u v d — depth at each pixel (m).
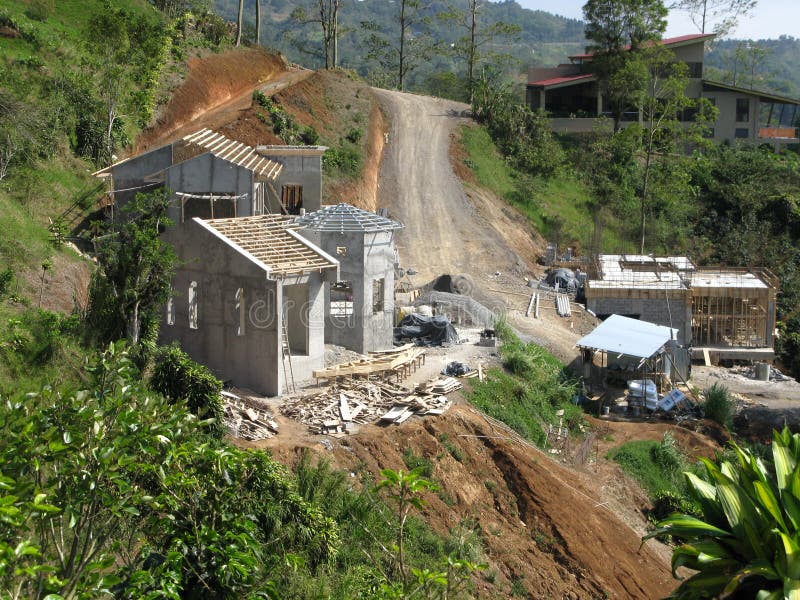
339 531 18.61
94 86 44.03
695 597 12.65
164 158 36.09
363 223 30.14
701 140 68.38
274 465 18.25
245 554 12.98
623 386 36.44
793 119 88.19
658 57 71.06
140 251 24.44
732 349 43.28
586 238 59.34
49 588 10.66
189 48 60.47
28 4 51.50
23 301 24.70
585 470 28.42
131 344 23.55
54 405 11.99
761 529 12.38
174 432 13.16
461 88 94.81
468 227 54.91
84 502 11.50
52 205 34.31
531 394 30.70
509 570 21.25
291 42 90.88
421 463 22.91
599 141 73.94
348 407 24.48
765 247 61.84
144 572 11.48
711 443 32.44
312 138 54.28
